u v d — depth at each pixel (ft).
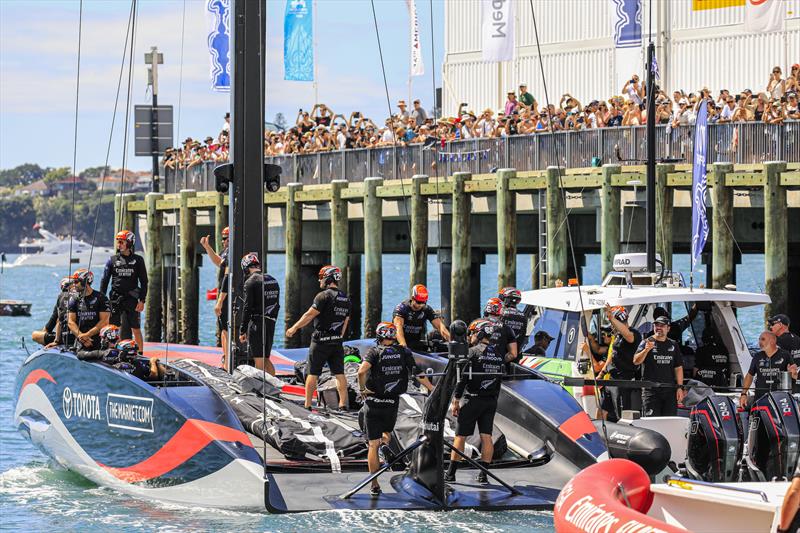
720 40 272.31
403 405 114.52
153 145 270.05
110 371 112.68
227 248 136.87
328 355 118.21
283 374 137.69
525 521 94.43
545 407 108.68
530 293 126.11
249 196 126.11
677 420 105.40
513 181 201.98
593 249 252.21
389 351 100.37
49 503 110.52
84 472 118.42
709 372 121.39
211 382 117.50
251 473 96.94
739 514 70.79
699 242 161.99
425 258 215.92
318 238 256.32
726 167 181.27
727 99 204.74
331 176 243.19
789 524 63.31
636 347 111.34
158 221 269.64
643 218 189.67
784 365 105.60
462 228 211.00
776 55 264.93
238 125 126.41
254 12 126.21
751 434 96.32
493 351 103.86
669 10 270.87
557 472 105.40
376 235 223.30
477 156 218.38
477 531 91.81
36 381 126.93
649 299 115.03
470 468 108.17
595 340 119.03
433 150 224.33
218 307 132.67
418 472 99.66
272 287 124.57
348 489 101.19
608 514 68.18
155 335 269.03
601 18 292.40
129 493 111.24
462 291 211.41
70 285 126.11
